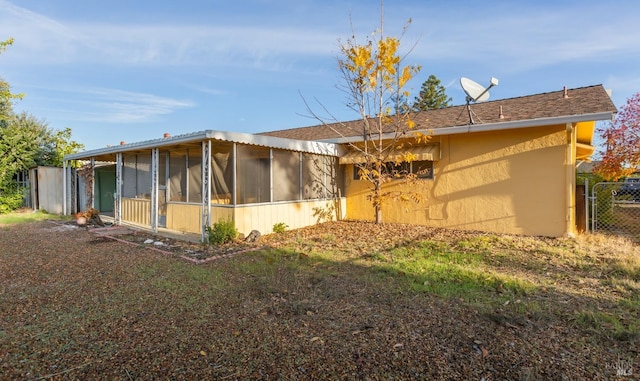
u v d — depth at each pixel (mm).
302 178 12609
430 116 14195
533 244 8992
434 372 3217
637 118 14336
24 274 6633
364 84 12352
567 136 9820
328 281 6082
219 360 3482
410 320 4383
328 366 3342
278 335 4012
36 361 3480
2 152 17594
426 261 7320
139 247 9250
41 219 15227
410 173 12586
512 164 10648
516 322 4270
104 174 18500
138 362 3455
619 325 4125
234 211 10094
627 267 6586
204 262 7594
